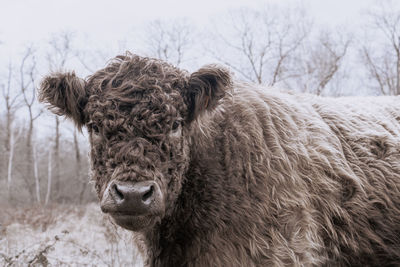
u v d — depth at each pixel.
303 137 4.01
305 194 3.77
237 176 3.64
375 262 4.09
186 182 3.55
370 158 4.23
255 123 3.84
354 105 4.73
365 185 4.11
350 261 4.02
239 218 3.53
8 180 34.00
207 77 3.41
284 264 3.56
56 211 13.89
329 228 3.86
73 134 35.62
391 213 4.12
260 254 3.53
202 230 3.53
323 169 3.95
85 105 3.33
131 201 2.86
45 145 43.56
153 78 3.22
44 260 5.05
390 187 4.19
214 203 3.53
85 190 34.09
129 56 3.44
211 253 3.49
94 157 3.23
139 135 3.04
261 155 3.72
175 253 3.63
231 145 3.72
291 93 4.65
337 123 4.39
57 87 3.34
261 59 24.52
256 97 4.08
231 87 3.47
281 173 3.72
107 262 5.61
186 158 3.40
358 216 4.00
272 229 3.58
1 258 5.59
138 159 2.94
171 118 3.14
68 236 7.26
